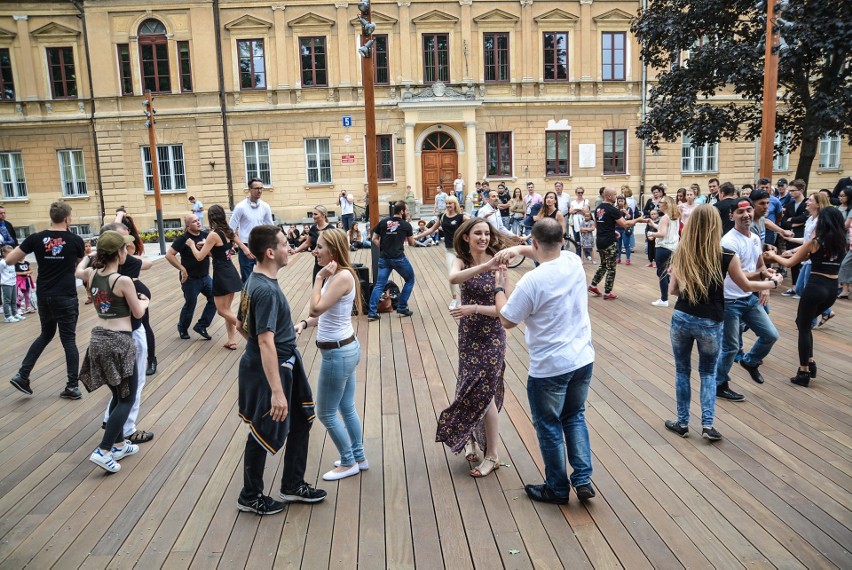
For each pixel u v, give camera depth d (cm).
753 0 1592
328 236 463
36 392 725
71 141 2814
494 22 2778
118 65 2748
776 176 2944
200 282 933
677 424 557
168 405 663
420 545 400
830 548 386
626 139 2881
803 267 1041
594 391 674
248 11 2725
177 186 2819
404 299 1059
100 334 502
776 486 462
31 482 496
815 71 1655
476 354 471
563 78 2845
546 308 416
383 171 2833
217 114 2756
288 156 2806
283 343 426
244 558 389
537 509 439
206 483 489
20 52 2753
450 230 1075
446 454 534
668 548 390
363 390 696
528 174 2873
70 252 686
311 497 453
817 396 644
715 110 1745
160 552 397
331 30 2748
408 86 2773
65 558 393
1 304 1223
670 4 1858
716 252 518
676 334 543
